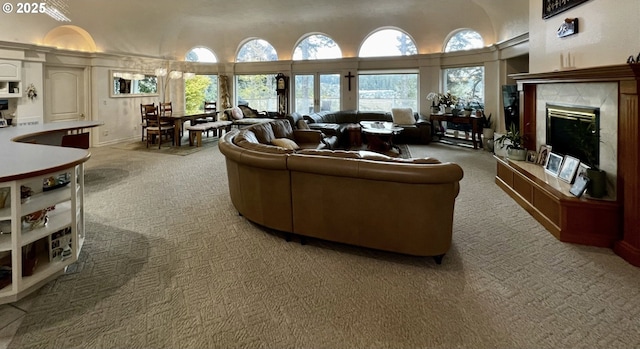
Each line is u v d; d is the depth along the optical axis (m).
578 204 2.84
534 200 3.49
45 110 7.08
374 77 9.79
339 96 10.05
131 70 8.79
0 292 1.97
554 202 3.04
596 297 2.10
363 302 2.06
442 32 8.55
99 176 5.21
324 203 2.72
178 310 1.98
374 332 1.80
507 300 2.07
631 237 2.56
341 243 2.89
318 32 9.67
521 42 6.35
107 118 8.23
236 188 3.34
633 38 2.67
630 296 2.10
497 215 3.56
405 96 9.60
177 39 9.91
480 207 3.81
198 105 10.91
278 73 10.43
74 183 2.33
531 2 4.47
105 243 2.87
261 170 2.92
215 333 1.79
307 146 5.81
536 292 2.16
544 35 4.14
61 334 1.78
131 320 1.89
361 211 2.61
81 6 6.94
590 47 3.21
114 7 7.45
